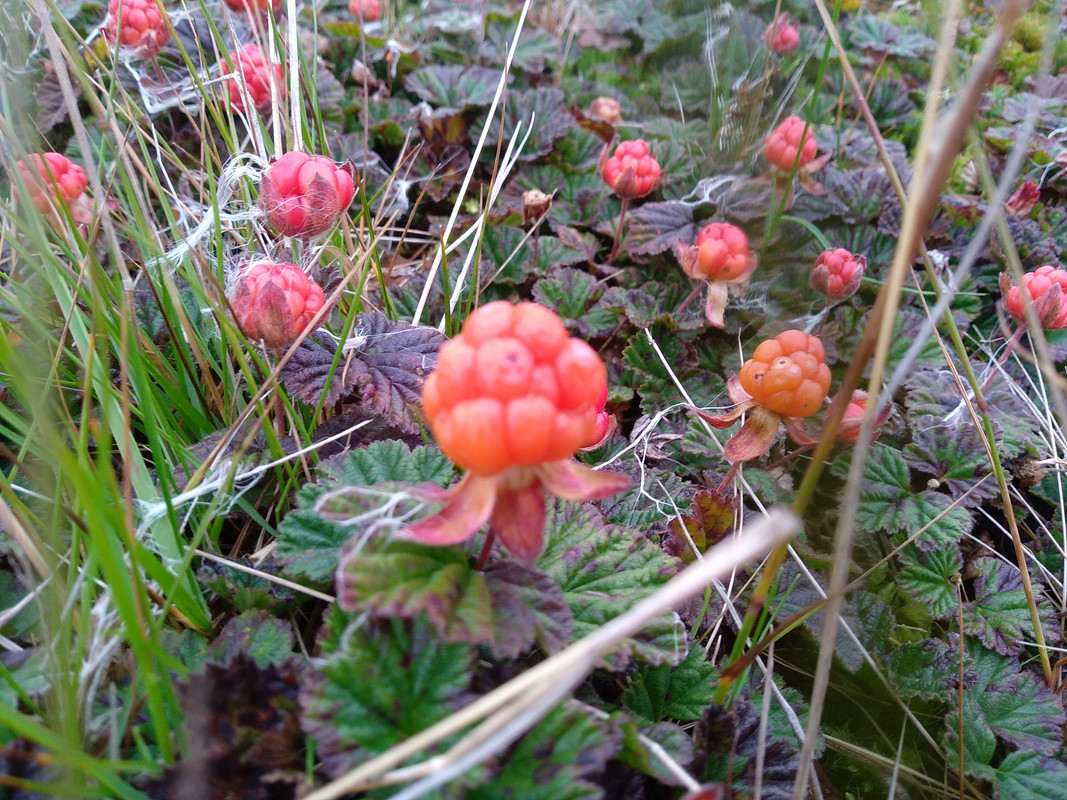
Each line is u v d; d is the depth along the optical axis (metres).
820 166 0.23
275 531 0.14
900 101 0.33
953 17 0.09
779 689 0.13
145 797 0.09
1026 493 0.19
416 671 0.09
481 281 0.22
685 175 0.28
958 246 0.26
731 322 0.22
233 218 0.16
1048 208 0.27
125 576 0.10
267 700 0.10
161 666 0.10
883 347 0.09
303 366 0.15
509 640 0.09
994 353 0.22
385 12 0.35
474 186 0.28
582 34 0.40
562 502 0.13
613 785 0.10
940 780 0.14
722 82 0.27
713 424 0.15
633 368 0.21
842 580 0.09
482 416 0.08
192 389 0.16
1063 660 0.15
